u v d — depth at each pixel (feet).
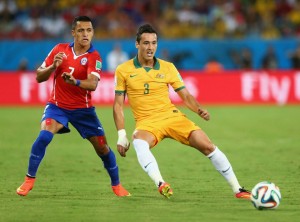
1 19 379.76
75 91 112.68
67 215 98.02
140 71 111.75
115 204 107.24
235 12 396.37
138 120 112.37
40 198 113.09
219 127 234.58
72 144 193.77
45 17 382.63
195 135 109.29
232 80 317.83
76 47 112.98
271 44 348.18
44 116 113.39
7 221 93.91
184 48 346.54
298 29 391.65
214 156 109.19
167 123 110.63
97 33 376.89
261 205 100.42
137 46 112.57
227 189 122.62
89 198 113.29
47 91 312.50
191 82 315.78
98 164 157.58
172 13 391.24
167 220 94.38
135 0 395.96
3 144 192.65
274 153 175.73
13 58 339.77
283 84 317.42
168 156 172.35
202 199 111.75
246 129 228.43
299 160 163.22
